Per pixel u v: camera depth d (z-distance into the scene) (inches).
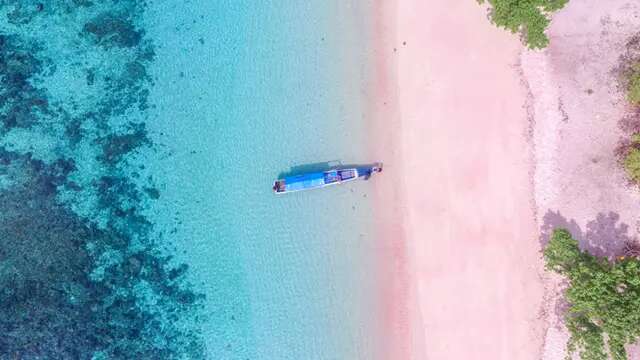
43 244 867.4
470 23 859.4
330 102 872.9
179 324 866.8
